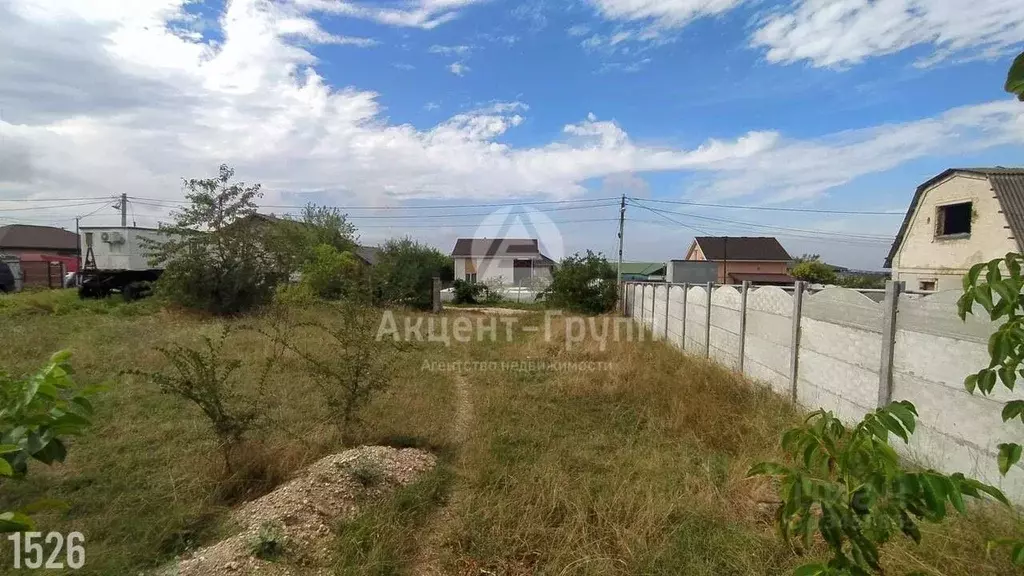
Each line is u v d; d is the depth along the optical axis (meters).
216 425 3.72
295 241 14.70
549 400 5.93
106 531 2.95
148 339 9.06
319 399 5.57
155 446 4.24
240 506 3.34
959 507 0.94
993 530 2.52
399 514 3.13
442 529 3.06
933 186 14.66
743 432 4.58
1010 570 2.26
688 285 9.27
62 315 12.80
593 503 3.25
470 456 4.14
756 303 6.25
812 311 4.89
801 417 4.73
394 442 4.46
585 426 4.96
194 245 12.57
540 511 3.13
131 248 17.48
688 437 4.55
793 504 1.12
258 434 4.27
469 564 2.71
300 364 7.09
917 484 0.99
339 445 4.29
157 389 5.79
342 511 3.15
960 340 3.08
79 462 3.88
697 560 2.61
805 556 2.55
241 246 13.01
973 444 2.98
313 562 2.67
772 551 2.67
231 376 6.52
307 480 3.41
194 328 10.51
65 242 40.09
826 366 4.62
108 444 4.22
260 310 12.77
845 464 1.14
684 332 9.48
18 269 24.23
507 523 3.04
